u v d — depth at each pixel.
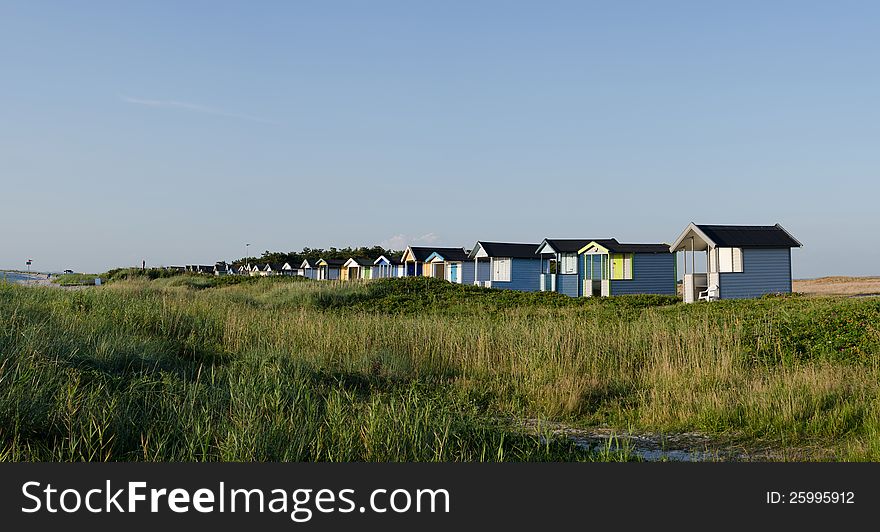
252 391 8.59
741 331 14.95
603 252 38.97
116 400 7.65
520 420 10.08
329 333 14.85
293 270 77.31
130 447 6.88
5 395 7.01
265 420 7.47
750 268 30.52
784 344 14.02
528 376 12.57
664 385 11.62
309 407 7.95
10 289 17.67
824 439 8.68
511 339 14.78
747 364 13.00
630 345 14.43
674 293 38.91
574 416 10.60
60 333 11.05
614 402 11.23
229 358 12.95
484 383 12.49
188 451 6.61
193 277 46.56
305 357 12.84
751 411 9.63
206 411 7.74
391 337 14.97
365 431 7.18
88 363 9.90
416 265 55.66
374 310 26.80
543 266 45.44
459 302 28.95
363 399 10.32
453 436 7.43
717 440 8.98
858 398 9.80
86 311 15.51
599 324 18.19
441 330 15.70
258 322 16.34
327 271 69.31
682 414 10.05
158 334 14.30
